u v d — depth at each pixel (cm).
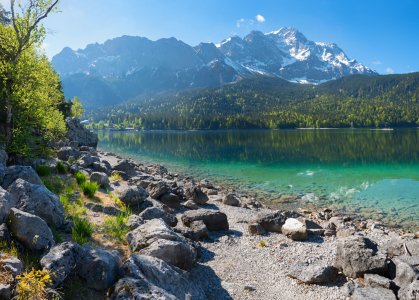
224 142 9669
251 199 2159
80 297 538
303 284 810
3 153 1290
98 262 595
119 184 1966
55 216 820
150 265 621
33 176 981
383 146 7181
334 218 1723
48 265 541
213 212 1309
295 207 2144
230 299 720
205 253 1024
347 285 761
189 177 3259
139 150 7088
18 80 1593
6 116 1622
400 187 2819
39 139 1912
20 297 415
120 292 525
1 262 484
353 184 2972
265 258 1005
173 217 1240
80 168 2053
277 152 6197
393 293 673
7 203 683
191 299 637
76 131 4831
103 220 1072
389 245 995
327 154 5662
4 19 2052
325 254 1047
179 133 19825
